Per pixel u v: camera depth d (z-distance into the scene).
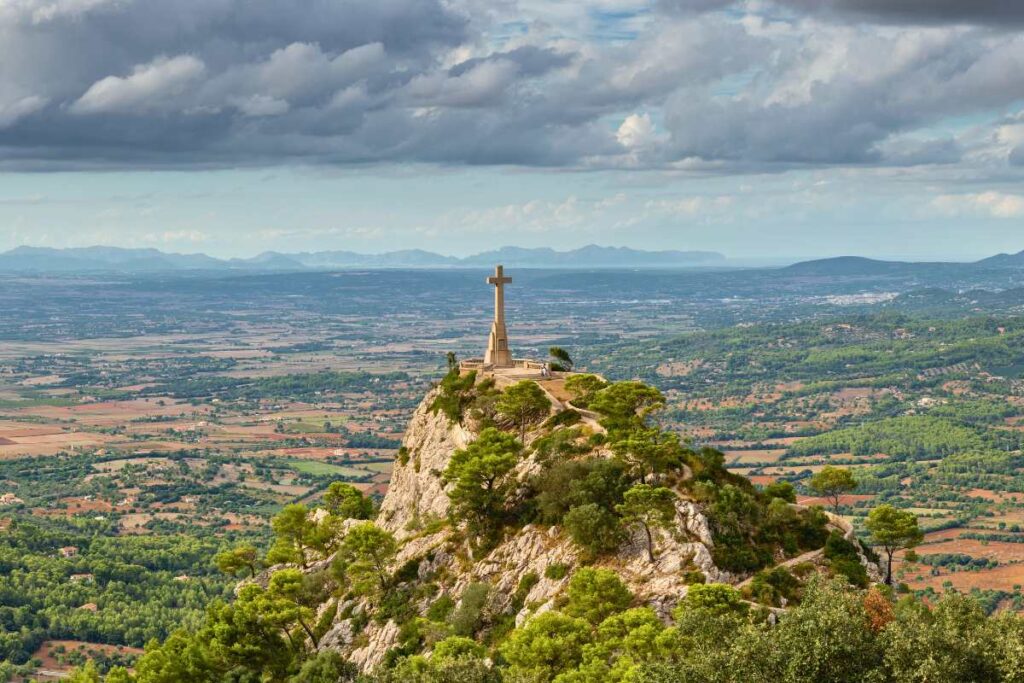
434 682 123.81
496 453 179.62
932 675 96.19
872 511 167.12
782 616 114.88
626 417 187.50
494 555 165.12
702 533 144.88
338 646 169.25
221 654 157.00
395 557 182.25
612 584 136.88
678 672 104.38
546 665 124.31
